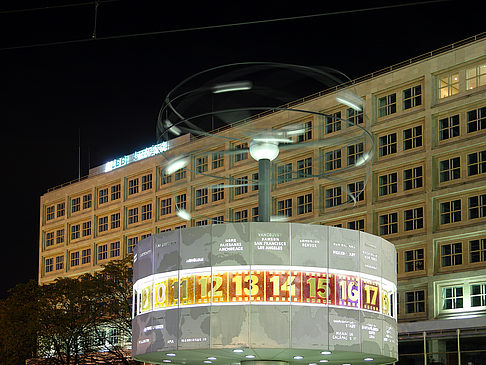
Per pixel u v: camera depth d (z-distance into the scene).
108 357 80.81
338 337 27.05
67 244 114.44
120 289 72.69
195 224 95.38
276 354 28.14
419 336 67.88
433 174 74.06
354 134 79.12
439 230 72.88
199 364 31.78
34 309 72.19
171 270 27.88
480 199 70.62
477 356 63.75
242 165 89.38
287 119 81.38
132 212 105.81
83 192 113.75
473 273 69.12
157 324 27.94
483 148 71.00
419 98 76.38
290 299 26.73
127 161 107.75
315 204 82.12
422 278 72.75
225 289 26.88
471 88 72.25
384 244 29.31
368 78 80.62
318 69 30.58
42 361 72.38
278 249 27.02
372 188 78.44
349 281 27.69
